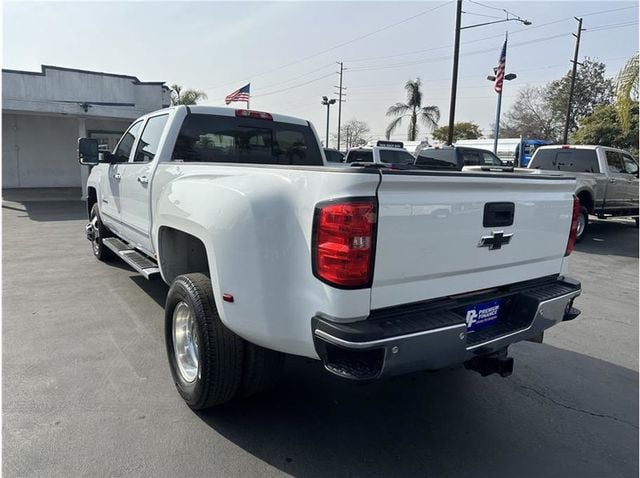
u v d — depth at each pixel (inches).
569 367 165.6
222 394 121.0
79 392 135.9
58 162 818.2
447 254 104.3
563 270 139.5
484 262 113.0
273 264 101.3
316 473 105.7
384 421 127.1
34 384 139.7
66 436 115.1
